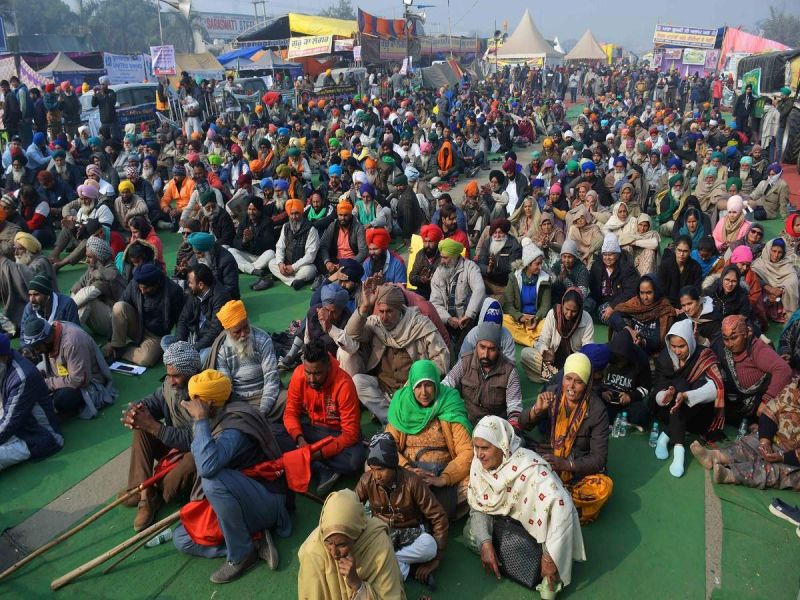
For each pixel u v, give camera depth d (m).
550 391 4.48
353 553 3.02
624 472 4.83
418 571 3.77
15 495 4.62
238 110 21.88
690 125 18.52
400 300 5.08
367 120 19.05
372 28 31.28
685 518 4.33
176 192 11.31
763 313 6.84
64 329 5.41
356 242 8.21
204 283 5.98
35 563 3.99
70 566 3.97
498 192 10.20
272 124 16.78
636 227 8.04
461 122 20.22
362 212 9.87
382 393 5.28
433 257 6.96
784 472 4.57
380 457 3.55
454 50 45.56
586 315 5.64
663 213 10.73
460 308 6.46
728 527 4.24
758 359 4.98
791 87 17.91
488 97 31.67
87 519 4.18
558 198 9.64
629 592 3.73
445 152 14.61
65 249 9.73
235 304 4.96
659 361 5.15
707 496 4.55
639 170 11.27
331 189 11.90
